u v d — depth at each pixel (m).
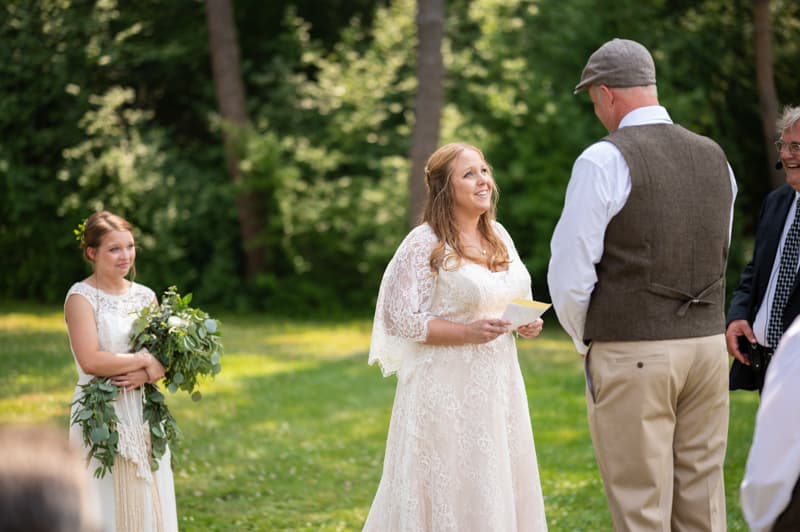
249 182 14.23
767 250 3.83
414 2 15.34
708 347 3.33
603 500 5.25
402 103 15.30
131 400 3.68
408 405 3.53
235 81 14.68
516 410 3.60
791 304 3.72
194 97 16.73
